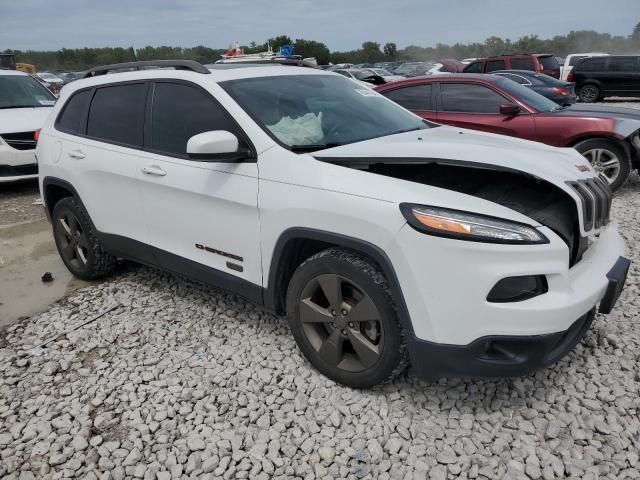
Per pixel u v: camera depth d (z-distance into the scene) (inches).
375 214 98.0
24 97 338.3
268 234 115.6
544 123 253.3
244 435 103.6
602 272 104.5
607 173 255.6
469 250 90.1
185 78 136.2
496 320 91.1
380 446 98.4
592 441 97.3
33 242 227.1
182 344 135.9
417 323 96.5
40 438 105.8
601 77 723.4
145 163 141.6
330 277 108.0
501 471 92.2
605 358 121.3
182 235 137.6
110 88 158.1
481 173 111.5
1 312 162.2
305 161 112.0
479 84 267.0
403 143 117.3
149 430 106.3
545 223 98.0
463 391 112.3
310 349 117.0
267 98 129.7
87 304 161.8
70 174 165.3
